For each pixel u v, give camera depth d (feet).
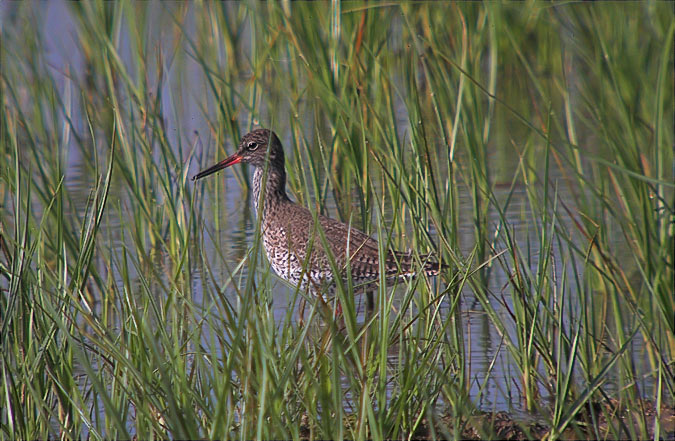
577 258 44.32
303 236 40.42
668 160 41.96
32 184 46.91
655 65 59.93
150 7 68.64
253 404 22.47
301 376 26.30
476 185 40.01
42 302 27.63
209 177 56.90
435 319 31.30
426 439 27.81
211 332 24.62
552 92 71.20
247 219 52.08
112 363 26.12
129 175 48.60
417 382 26.48
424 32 64.18
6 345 26.08
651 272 35.91
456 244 36.24
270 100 57.72
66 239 41.50
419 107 39.17
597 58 45.44
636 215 42.57
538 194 53.62
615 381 32.01
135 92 51.55
